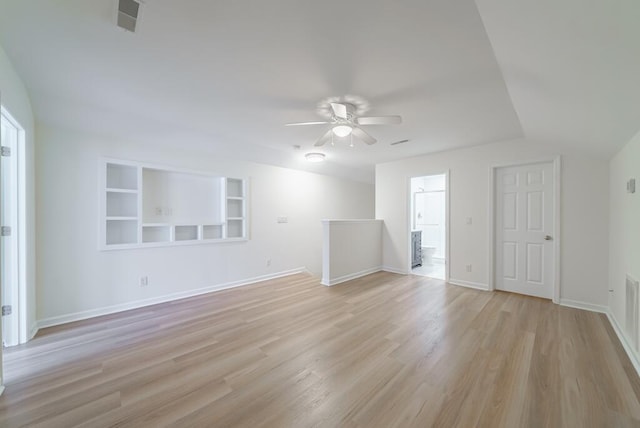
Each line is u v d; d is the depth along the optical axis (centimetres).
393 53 176
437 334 247
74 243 286
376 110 266
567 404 155
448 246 434
